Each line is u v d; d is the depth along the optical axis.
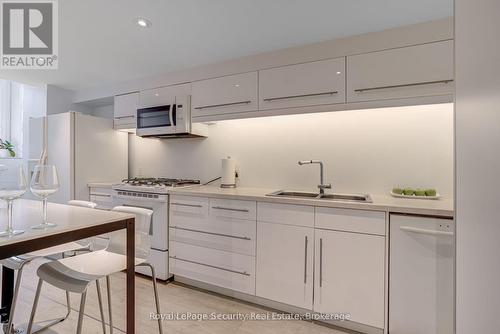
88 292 2.27
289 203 1.93
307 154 2.52
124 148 3.46
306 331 1.78
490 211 0.61
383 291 1.65
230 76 2.47
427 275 1.55
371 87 1.91
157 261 2.50
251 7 1.69
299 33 1.99
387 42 1.88
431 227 1.54
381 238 1.66
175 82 2.78
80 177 2.98
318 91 2.09
